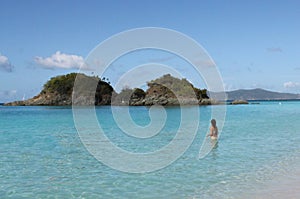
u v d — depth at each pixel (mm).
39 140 21094
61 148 17656
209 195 8797
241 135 22547
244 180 10242
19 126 31797
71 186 10008
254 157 14195
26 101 102812
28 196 9055
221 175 11016
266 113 52156
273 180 10125
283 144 18125
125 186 9930
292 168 11844
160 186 9852
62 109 73875
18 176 11344
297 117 42062
